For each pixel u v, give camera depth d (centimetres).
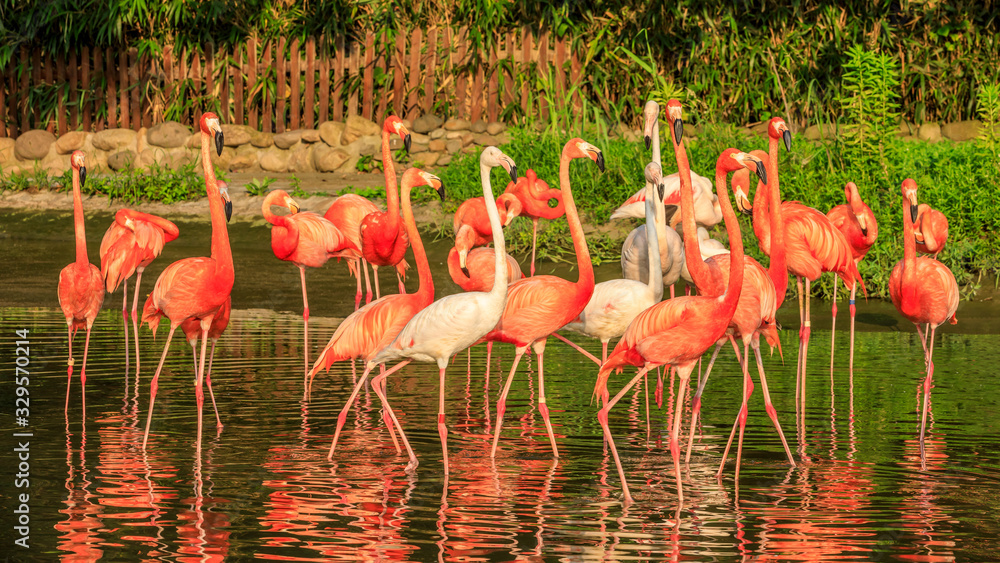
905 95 2383
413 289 1728
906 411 1052
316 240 1293
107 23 2569
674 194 1367
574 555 657
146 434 921
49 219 2256
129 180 2314
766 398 891
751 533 701
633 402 1129
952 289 1018
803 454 906
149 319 1013
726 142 2012
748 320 867
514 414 1068
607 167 2006
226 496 780
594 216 1978
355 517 733
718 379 1232
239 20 2572
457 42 2498
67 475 830
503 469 867
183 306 954
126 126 2633
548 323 922
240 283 1788
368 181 2341
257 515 735
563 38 2431
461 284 1127
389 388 1185
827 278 1659
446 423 1027
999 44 2336
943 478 830
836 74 2370
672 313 800
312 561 643
